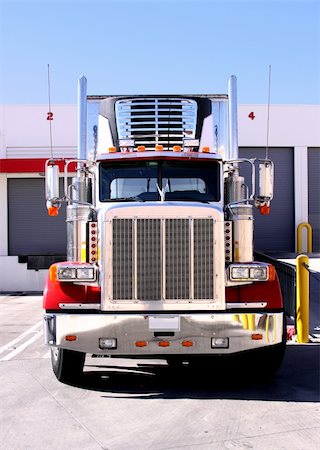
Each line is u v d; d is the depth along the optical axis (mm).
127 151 7234
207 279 5820
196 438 4652
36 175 19562
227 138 7977
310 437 4660
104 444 4535
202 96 8195
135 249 5777
